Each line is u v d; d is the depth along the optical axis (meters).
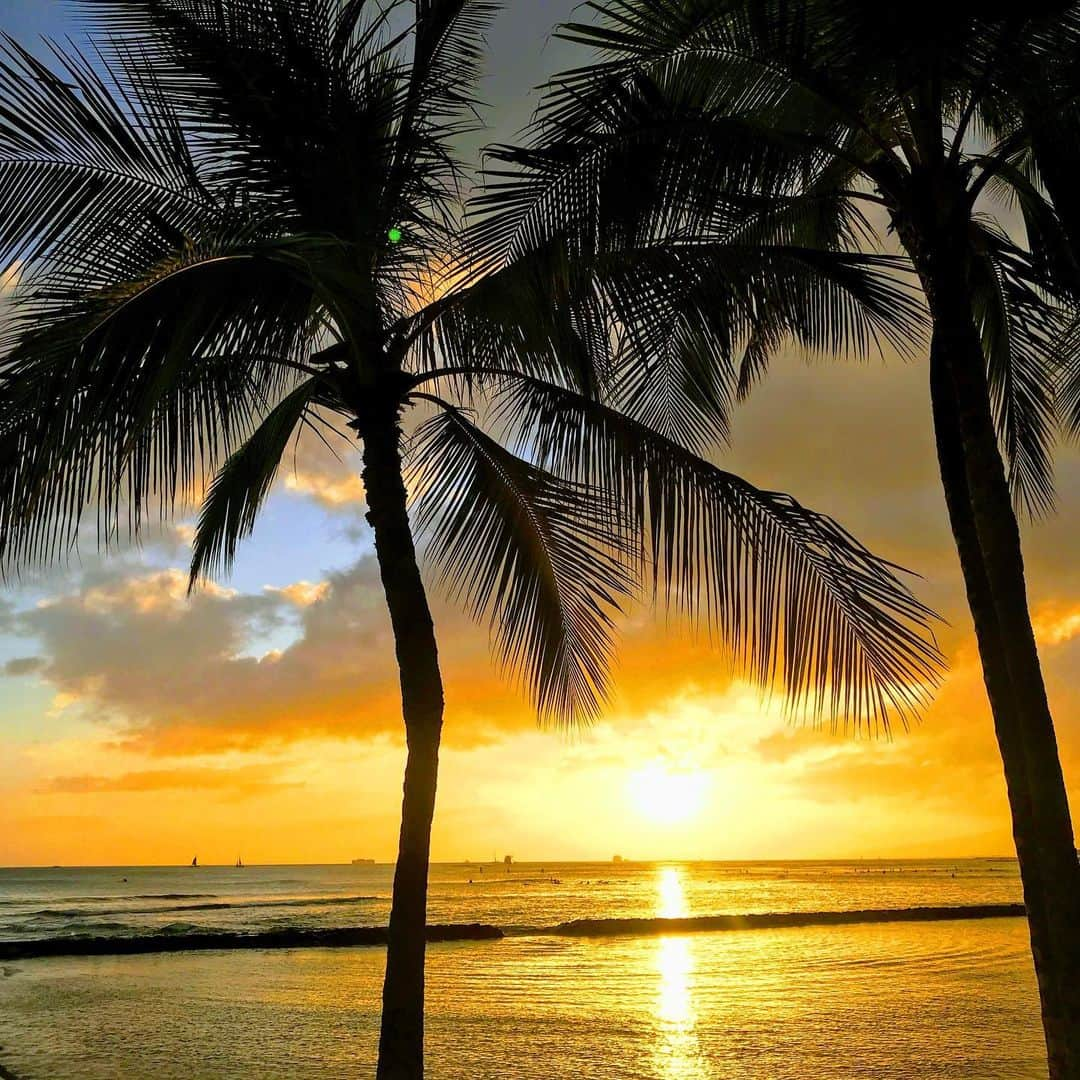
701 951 29.16
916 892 78.81
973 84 5.44
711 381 7.08
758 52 5.52
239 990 20.44
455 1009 17.23
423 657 5.85
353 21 5.80
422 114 6.26
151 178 5.26
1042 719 4.94
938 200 5.54
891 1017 16.12
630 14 5.30
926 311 6.32
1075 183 5.88
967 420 5.28
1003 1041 13.82
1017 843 5.75
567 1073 11.72
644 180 5.29
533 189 5.36
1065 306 6.79
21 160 4.95
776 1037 14.22
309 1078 11.61
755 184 5.51
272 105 5.57
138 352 4.78
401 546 5.97
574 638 7.42
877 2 4.76
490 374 6.53
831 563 5.96
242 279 5.25
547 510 7.05
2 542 4.79
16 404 4.28
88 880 141.12
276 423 6.87
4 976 23.28
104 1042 14.21
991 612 6.07
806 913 45.59
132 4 5.34
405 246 6.11
